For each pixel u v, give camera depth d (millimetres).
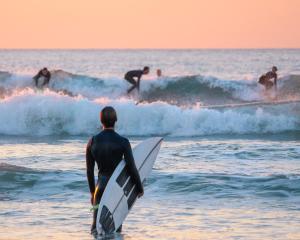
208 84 99750
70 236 26672
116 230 26750
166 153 50219
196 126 71250
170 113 71688
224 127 71062
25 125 72000
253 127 71312
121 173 26281
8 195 34344
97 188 26391
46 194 34562
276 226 28016
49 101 72500
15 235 26953
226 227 27953
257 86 99688
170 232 27250
